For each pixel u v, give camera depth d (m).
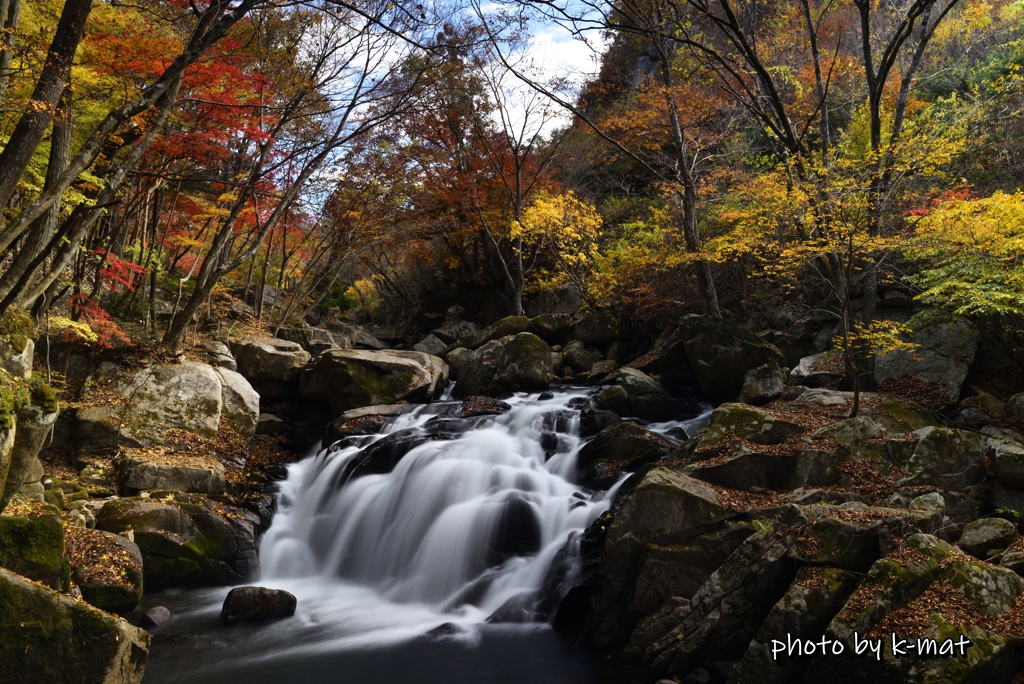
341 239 20.88
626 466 9.77
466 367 16.17
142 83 10.04
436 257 26.59
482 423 12.23
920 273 10.80
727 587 6.63
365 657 7.20
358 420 13.27
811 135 16.48
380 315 28.89
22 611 5.28
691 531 7.33
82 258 12.32
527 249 23.16
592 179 26.30
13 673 5.23
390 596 9.19
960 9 17.95
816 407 9.96
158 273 17.00
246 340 15.31
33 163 9.79
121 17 9.41
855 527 6.38
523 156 22.69
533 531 9.09
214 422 12.20
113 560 8.05
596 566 7.86
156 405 11.95
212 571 9.39
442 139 21.80
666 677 6.54
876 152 10.53
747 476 8.24
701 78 16.81
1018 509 7.46
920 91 16.95
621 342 16.95
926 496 7.36
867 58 11.43
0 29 7.08
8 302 7.22
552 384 15.28
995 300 8.88
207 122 11.92
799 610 5.99
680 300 16.22
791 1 18.67
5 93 7.95
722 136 18.64
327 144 15.72
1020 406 9.43
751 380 11.55
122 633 5.57
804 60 18.52
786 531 6.70
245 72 12.36
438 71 14.14
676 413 12.09
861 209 10.30
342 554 10.27
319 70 13.48
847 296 9.80
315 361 15.08
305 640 7.68
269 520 10.76
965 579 5.81
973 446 7.94
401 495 10.29
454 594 8.84
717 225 16.25
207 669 6.95
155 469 10.41
